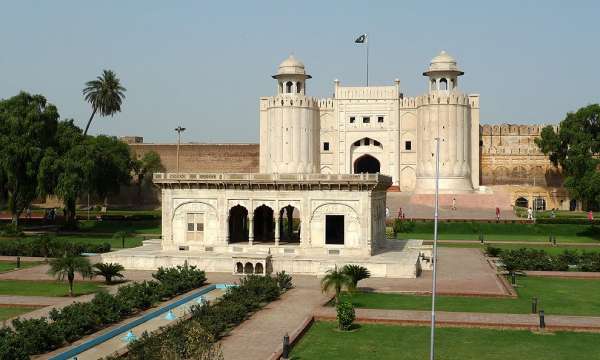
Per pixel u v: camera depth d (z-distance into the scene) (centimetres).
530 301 3422
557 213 8444
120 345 2575
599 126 8250
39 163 6525
